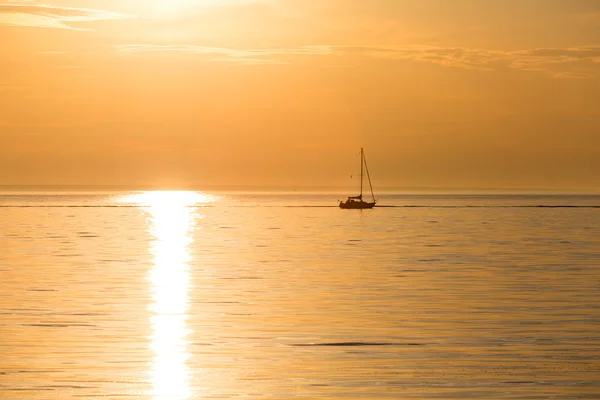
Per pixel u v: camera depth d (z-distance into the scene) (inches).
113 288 3221.0
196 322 2465.6
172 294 3048.7
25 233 7057.1
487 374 1852.9
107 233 7145.7
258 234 7057.1
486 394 1697.8
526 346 2129.7
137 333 2298.2
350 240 6225.4
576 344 2154.3
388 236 6752.0
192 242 5994.1
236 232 7377.0
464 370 1887.3
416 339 2218.3
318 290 3169.3
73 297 2962.6
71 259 4468.5
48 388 1740.9
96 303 2824.8
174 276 3639.3
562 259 4515.3
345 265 4158.5
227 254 4849.9
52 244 5703.7
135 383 1782.7
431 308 2726.4
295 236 6766.7
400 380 1802.4
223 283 3385.8
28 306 2751.0
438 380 1802.4
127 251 5068.9
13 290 3147.1
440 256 4712.1
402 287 3260.3
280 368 1907.0
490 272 3828.7
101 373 1861.5
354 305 2795.3
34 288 3203.7
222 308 2728.8
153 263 4244.6
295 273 3772.1
